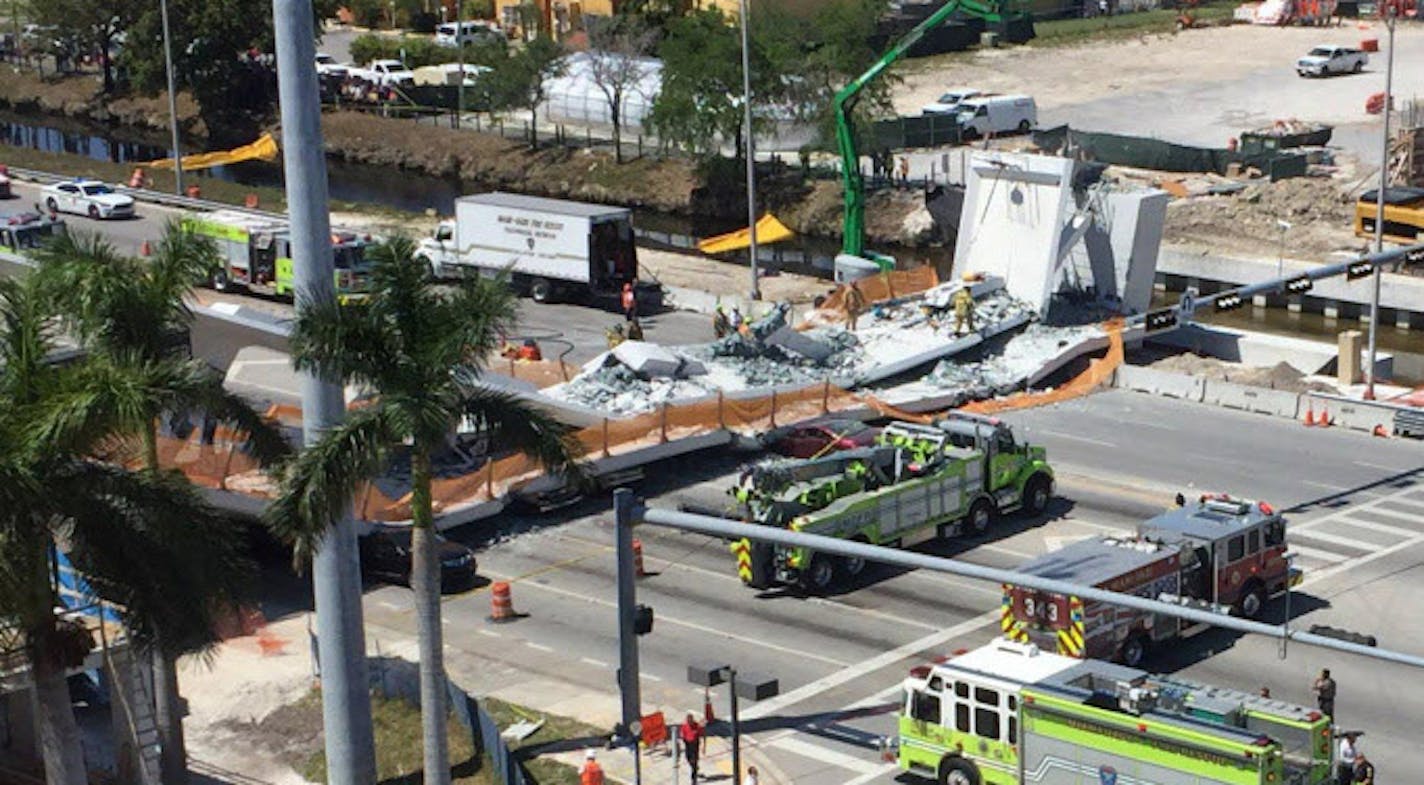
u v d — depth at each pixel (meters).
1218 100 167.12
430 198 159.00
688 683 63.31
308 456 50.59
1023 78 179.12
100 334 53.03
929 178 143.38
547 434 52.78
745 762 57.53
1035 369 96.94
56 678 46.94
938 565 50.12
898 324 102.12
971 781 54.41
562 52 166.50
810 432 84.12
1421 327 116.81
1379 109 157.75
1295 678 62.44
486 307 51.78
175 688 54.69
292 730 60.88
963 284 103.06
